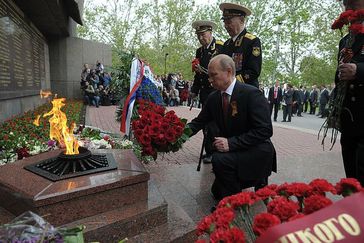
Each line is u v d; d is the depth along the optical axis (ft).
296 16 80.64
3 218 7.26
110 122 35.83
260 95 10.73
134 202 8.05
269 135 10.51
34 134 17.95
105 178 7.73
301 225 2.93
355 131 9.36
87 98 56.54
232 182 10.71
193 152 21.57
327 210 3.06
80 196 7.12
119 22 109.70
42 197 6.68
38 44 45.80
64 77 61.41
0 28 25.32
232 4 14.80
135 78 16.48
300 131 35.47
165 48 114.32
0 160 13.21
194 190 13.28
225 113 11.02
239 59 14.90
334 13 92.58
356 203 3.06
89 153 8.79
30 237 4.82
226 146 10.47
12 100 29.45
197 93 19.11
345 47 9.38
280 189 4.47
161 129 9.79
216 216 4.11
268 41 81.30
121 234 7.26
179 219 8.40
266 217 3.43
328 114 9.90
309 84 125.08
